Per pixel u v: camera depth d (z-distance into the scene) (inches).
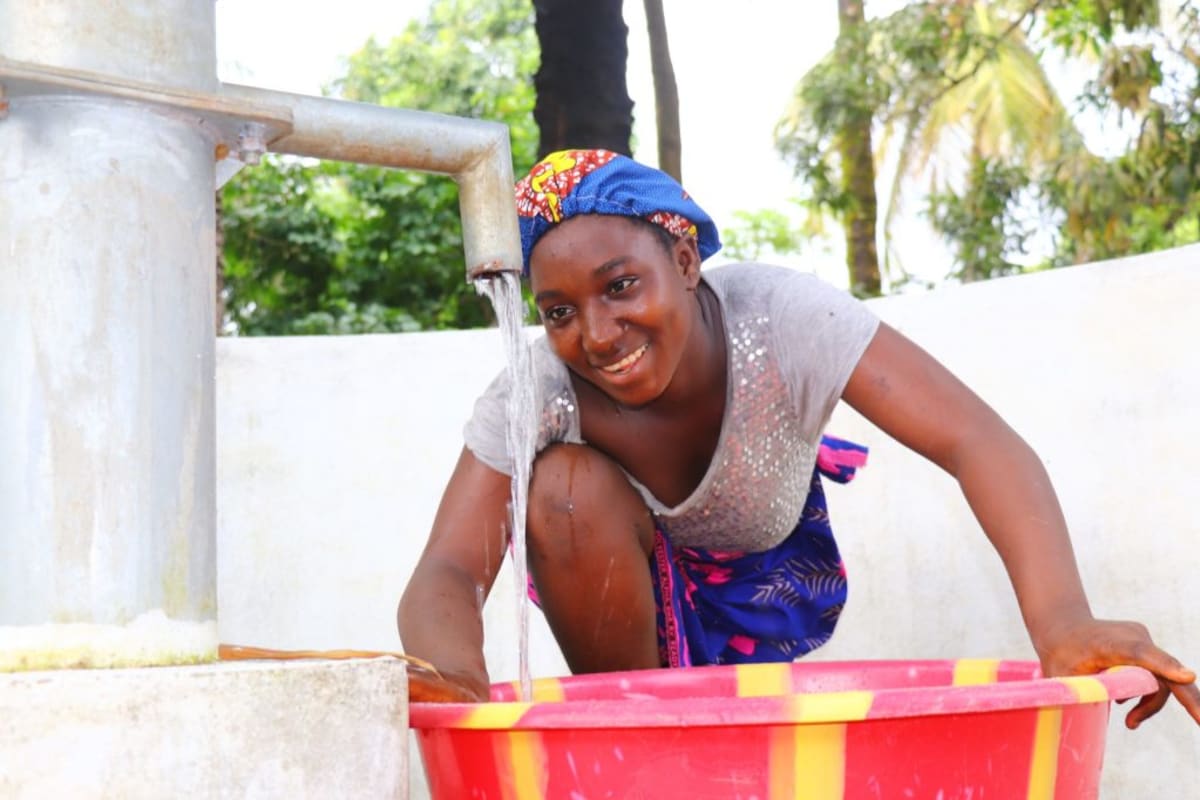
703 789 46.5
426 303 484.1
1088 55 382.9
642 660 83.4
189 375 43.3
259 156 44.9
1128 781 97.5
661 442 82.7
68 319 41.1
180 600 42.4
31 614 40.5
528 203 72.8
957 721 47.4
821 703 44.4
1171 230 391.5
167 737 38.6
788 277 81.7
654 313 72.8
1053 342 104.6
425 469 127.1
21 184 41.5
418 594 73.2
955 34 380.5
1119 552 98.8
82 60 42.1
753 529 87.1
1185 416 96.1
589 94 173.6
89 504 40.8
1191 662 94.0
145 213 42.3
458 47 583.2
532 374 78.7
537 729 47.9
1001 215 376.5
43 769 37.4
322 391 129.3
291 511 127.3
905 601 112.7
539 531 78.9
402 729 43.9
